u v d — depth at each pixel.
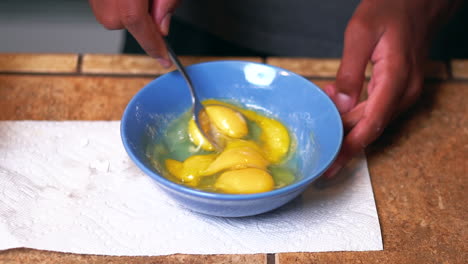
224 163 0.53
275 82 0.59
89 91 0.65
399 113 0.62
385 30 0.57
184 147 0.56
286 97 0.59
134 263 0.50
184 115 0.59
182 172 0.53
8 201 0.53
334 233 0.52
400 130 0.62
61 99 0.63
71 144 0.58
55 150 0.58
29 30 1.21
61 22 1.21
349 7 0.75
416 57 0.59
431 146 0.61
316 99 0.56
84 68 0.67
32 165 0.56
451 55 0.83
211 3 0.78
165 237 0.51
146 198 0.54
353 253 0.51
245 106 0.60
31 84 0.65
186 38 0.83
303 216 0.53
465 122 0.63
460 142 0.61
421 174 0.58
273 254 0.51
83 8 1.21
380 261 0.51
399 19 0.58
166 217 0.53
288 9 0.76
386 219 0.54
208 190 0.51
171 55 0.57
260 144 0.57
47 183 0.55
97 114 0.62
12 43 1.22
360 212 0.54
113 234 0.51
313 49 0.79
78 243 0.50
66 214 0.52
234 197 0.47
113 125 0.61
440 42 0.82
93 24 1.21
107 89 0.65
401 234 0.53
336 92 0.60
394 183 0.57
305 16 0.77
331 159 0.50
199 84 0.59
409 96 0.60
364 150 0.60
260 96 0.60
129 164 0.57
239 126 0.57
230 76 0.60
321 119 0.55
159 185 0.49
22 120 0.60
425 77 0.68
